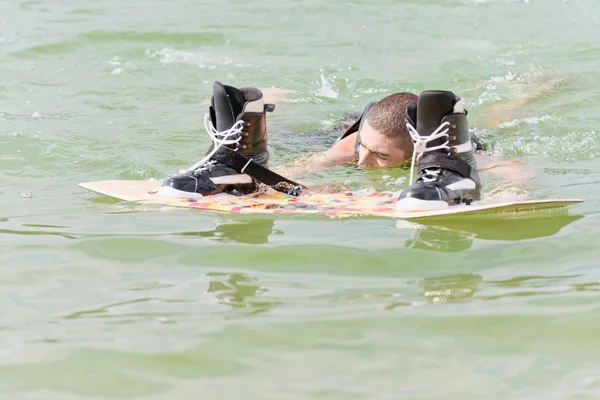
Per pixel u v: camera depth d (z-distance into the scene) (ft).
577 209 21.63
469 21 49.42
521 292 16.40
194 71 40.75
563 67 40.29
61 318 15.53
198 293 16.58
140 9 51.26
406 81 38.93
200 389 12.89
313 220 21.01
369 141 26.27
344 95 37.52
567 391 12.80
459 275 17.39
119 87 38.09
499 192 23.44
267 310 15.70
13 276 17.61
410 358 13.83
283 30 47.44
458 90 37.17
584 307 15.60
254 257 18.49
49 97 36.27
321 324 15.06
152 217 21.39
